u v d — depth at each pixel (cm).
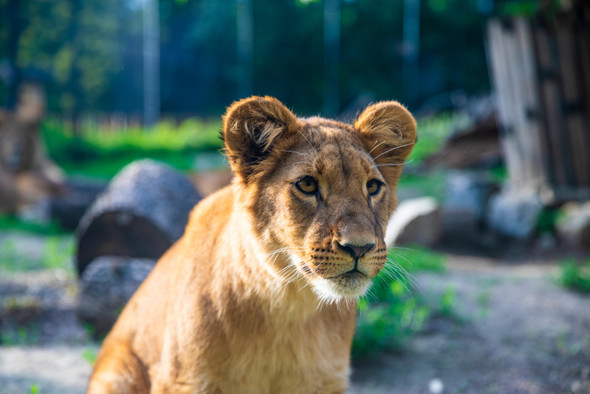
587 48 977
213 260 298
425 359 534
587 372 497
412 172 1673
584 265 861
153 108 3291
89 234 650
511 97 1068
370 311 574
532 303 688
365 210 277
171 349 293
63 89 3491
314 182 280
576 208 991
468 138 1680
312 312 291
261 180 292
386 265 348
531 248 983
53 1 3381
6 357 525
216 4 4244
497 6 3516
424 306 643
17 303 678
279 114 290
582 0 966
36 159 1420
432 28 4172
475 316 640
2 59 3012
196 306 288
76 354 542
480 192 1098
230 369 287
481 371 508
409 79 3869
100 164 2380
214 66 4241
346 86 4272
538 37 1017
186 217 661
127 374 325
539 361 525
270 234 282
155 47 3331
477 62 4019
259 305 285
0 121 1384
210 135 2861
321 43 4431
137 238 642
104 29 3650
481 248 1031
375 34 4294
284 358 292
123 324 352
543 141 1028
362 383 486
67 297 727
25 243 1064
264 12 4431
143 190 651
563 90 1002
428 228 1009
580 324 618
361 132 309
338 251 266
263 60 4425
